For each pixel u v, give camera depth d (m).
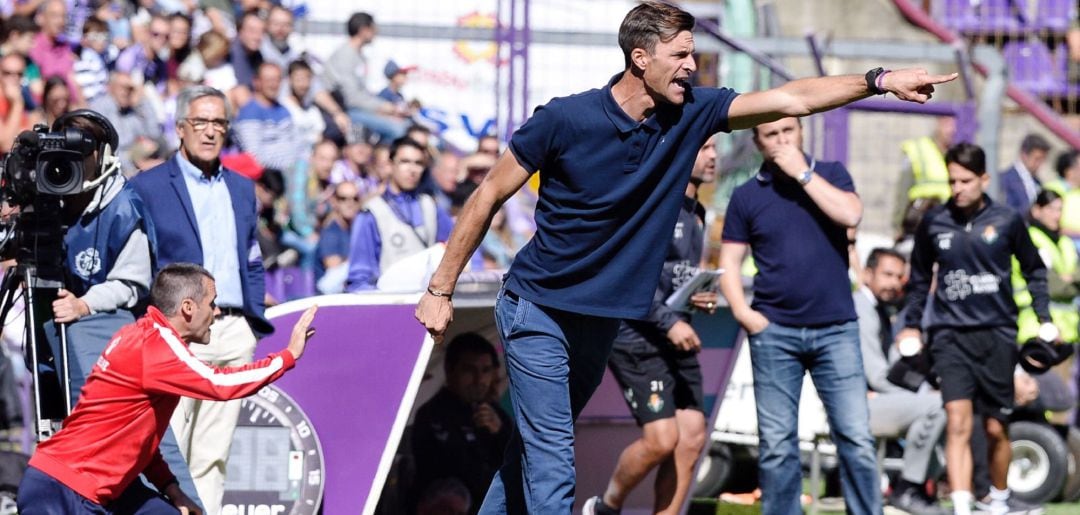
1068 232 27.03
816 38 24.58
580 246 10.88
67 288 12.50
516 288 11.16
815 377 14.59
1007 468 17.69
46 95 22.77
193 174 13.66
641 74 10.56
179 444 13.31
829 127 24.77
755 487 19.48
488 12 25.70
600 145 10.65
